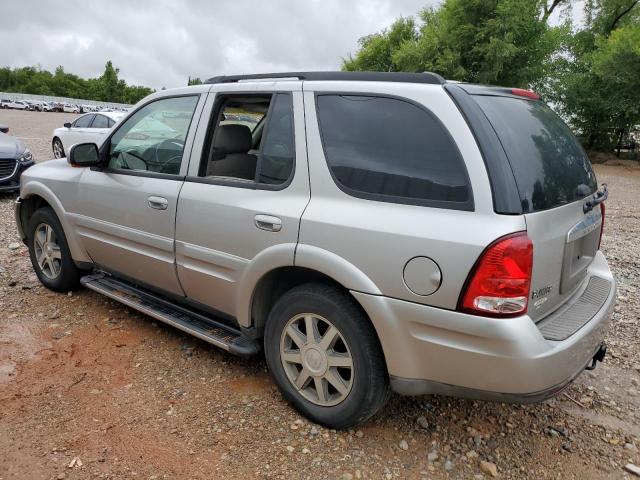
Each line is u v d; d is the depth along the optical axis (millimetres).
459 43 21984
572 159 3082
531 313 2520
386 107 2768
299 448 2848
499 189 2389
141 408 3146
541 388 2438
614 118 24750
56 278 4723
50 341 3918
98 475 2600
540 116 3074
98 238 4195
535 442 3049
